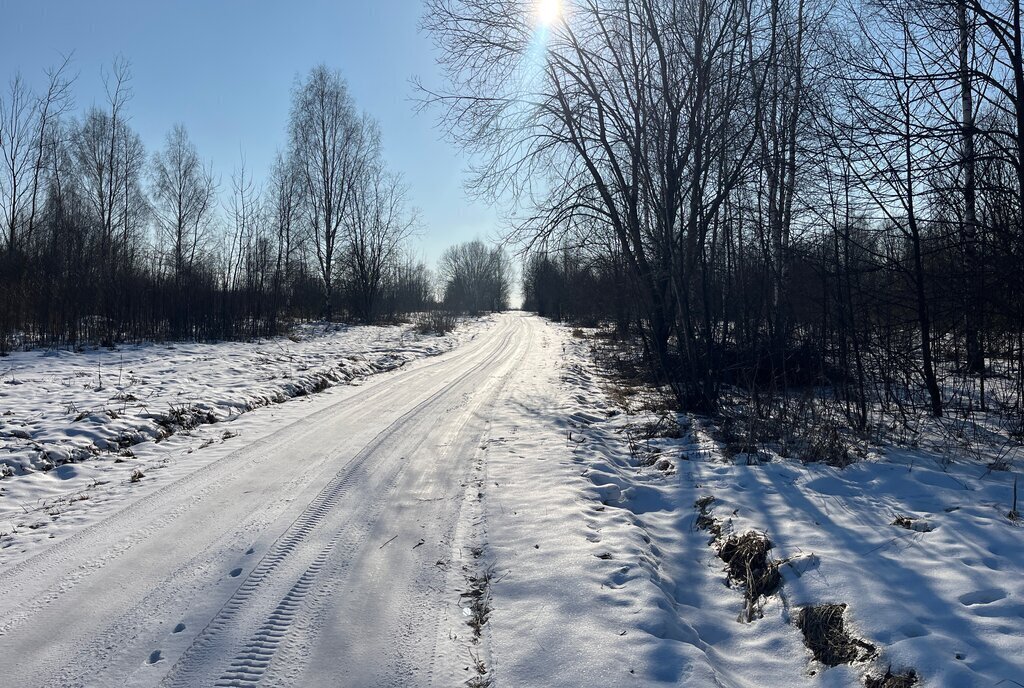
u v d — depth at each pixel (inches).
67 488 274.7
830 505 237.6
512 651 150.9
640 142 476.7
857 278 358.9
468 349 1048.2
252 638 152.9
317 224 1482.5
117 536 216.4
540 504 253.4
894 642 147.9
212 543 210.4
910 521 213.6
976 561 182.5
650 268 489.4
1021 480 253.8
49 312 725.9
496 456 332.5
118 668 140.3
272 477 288.0
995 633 146.9
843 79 345.4
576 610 168.2
